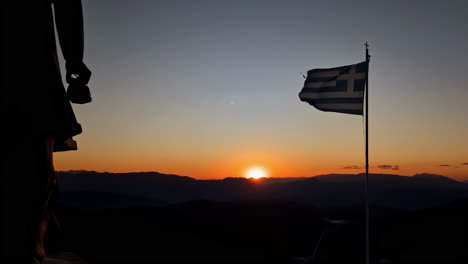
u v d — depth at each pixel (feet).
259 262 96.89
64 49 13.76
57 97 12.34
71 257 24.64
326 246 105.60
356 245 106.73
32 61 11.51
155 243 103.55
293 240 131.23
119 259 69.26
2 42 10.87
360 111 45.06
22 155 10.85
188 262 88.94
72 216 111.96
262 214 178.29
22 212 10.75
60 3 13.37
